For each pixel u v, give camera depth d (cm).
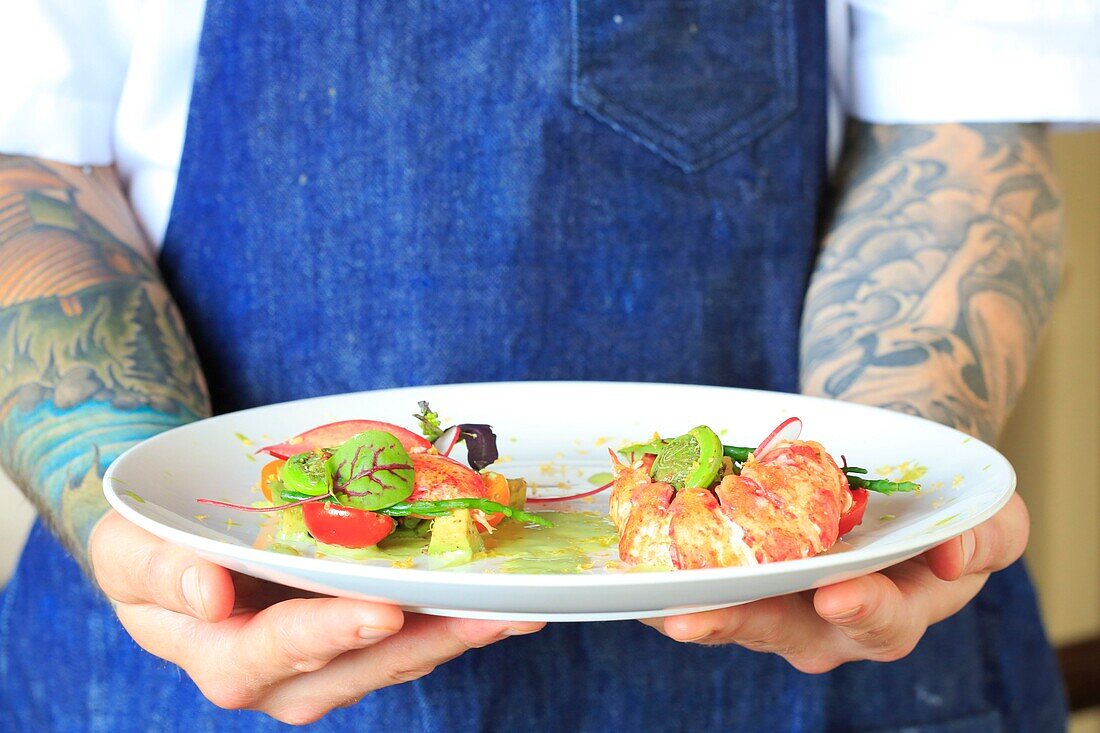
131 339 113
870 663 135
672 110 128
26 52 122
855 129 150
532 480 104
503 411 112
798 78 134
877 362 121
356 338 127
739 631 78
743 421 108
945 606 86
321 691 84
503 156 124
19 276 115
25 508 225
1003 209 134
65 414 105
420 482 89
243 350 130
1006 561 90
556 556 87
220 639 80
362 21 121
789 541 79
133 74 126
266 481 94
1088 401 325
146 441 93
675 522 81
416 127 123
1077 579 333
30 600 131
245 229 127
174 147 130
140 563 80
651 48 126
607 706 124
